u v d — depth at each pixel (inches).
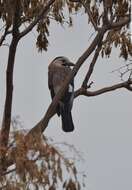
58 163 353.4
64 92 504.1
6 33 524.7
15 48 495.8
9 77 489.4
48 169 353.1
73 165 356.2
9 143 364.8
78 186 366.6
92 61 529.0
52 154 353.4
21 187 352.2
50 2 533.6
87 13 555.5
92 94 538.9
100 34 512.4
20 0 509.7
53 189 352.8
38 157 354.9
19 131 364.2
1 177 355.3
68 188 365.7
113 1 549.3
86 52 510.3
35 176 350.9
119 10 551.2
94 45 512.4
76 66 510.6
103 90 538.6
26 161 352.2
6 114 487.8
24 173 352.2
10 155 358.0
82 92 543.2
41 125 482.3
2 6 517.7
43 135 362.3
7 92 491.8
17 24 504.1
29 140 358.0
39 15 523.8
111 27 519.2
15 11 508.1
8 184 354.3
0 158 360.8
